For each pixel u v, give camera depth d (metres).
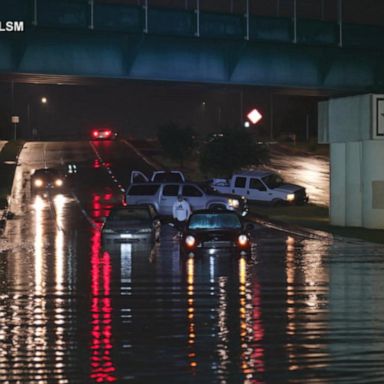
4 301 42.38
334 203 96.00
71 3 77.38
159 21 81.81
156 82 85.94
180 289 46.31
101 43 81.69
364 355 29.61
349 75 93.31
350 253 66.56
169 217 96.75
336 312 38.41
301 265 57.81
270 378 26.56
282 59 90.19
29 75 79.81
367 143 92.00
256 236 82.75
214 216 62.38
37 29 77.25
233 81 87.69
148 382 26.28
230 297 43.25
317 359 29.08
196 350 30.56
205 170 152.88
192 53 85.81
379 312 38.34
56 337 33.12
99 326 35.41
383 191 90.94
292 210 115.56
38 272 54.56
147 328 34.88
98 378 26.84
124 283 49.03
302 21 88.75
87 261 61.16
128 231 74.50
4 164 191.25
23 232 86.81
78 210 113.81
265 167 187.75
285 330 34.12
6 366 28.44
